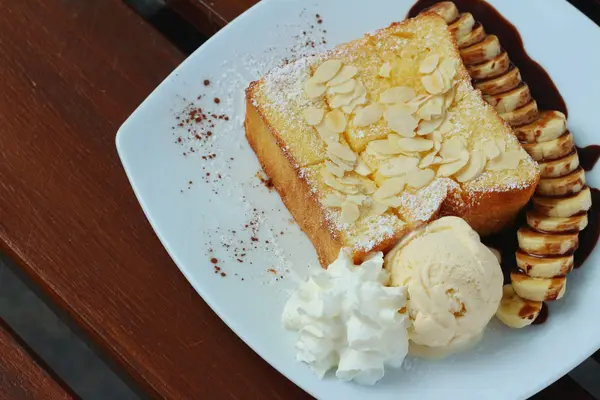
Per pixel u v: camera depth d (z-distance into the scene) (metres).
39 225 0.66
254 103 0.65
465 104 0.64
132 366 0.63
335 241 0.61
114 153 0.68
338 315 0.59
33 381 0.64
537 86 0.68
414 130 0.63
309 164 0.63
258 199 0.66
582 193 0.63
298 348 0.60
